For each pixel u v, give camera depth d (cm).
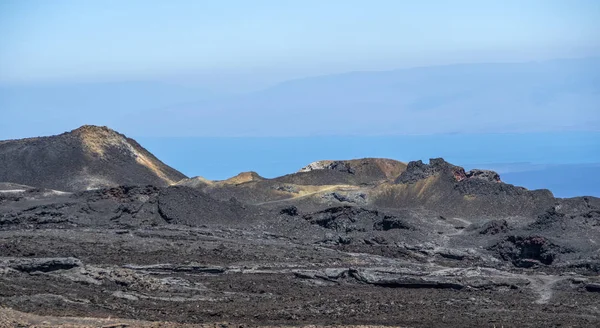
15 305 15162
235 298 17525
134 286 17450
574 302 18738
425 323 16062
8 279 16888
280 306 16862
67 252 19975
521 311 17600
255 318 15800
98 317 14775
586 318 17175
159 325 14075
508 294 19350
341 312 16562
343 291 18750
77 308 15475
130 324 14088
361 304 17400
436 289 19438
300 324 15425
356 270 19825
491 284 19788
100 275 17575
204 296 17512
